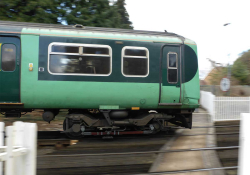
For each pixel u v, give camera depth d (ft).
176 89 21.35
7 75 18.49
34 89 18.72
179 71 21.57
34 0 33.58
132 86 20.42
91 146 19.08
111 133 21.04
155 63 21.06
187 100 21.57
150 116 21.58
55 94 19.07
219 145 19.52
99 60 20.02
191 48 22.11
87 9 36.96
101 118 21.18
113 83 20.07
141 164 14.79
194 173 13.29
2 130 9.19
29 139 8.70
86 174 13.03
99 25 37.14
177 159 15.80
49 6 34.09
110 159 15.62
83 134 20.58
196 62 22.15
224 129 26.86
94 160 15.37
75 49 19.62
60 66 19.22
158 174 12.92
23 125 8.76
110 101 20.12
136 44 20.80
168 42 21.49
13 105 18.69
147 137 22.48
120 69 20.30
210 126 28.66
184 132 25.03
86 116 20.40
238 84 69.51
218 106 34.37
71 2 36.58
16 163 8.50
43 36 19.12
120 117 20.85
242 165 9.78
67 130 20.38
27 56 18.71
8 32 18.53
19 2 33.71
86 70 19.69
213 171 13.62
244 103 35.94
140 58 20.79
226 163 15.17
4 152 7.93
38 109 20.54
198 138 22.07
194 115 38.34
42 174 12.87
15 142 8.68
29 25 19.66
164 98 21.12
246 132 9.63
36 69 18.79
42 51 18.98
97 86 19.77
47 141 19.94
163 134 23.81
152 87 20.83
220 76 72.02
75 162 14.92
